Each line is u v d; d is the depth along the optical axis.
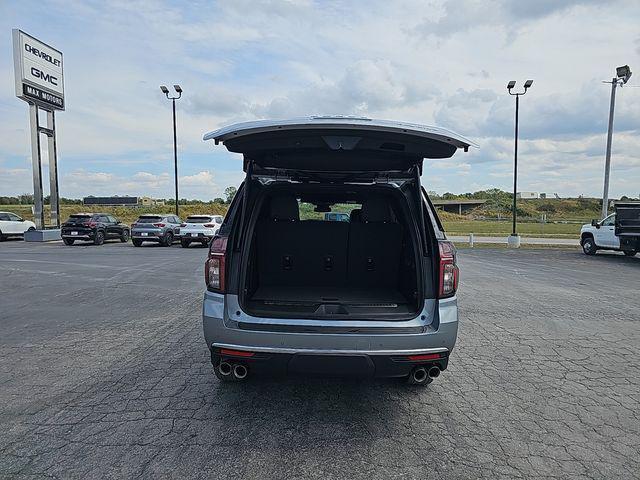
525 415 3.45
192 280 9.84
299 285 4.12
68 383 3.96
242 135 3.00
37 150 23.19
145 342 5.17
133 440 2.99
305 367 3.06
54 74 23.75
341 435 3.10
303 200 4.67
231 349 3.10
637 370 4.45
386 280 4.10
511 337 5.56
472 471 2.69
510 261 14.57
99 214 22.77
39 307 7.03
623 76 19.73
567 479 2.62
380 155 3.32
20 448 2.88
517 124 20.58
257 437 3.05
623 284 9.74
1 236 23.58
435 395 3.80
